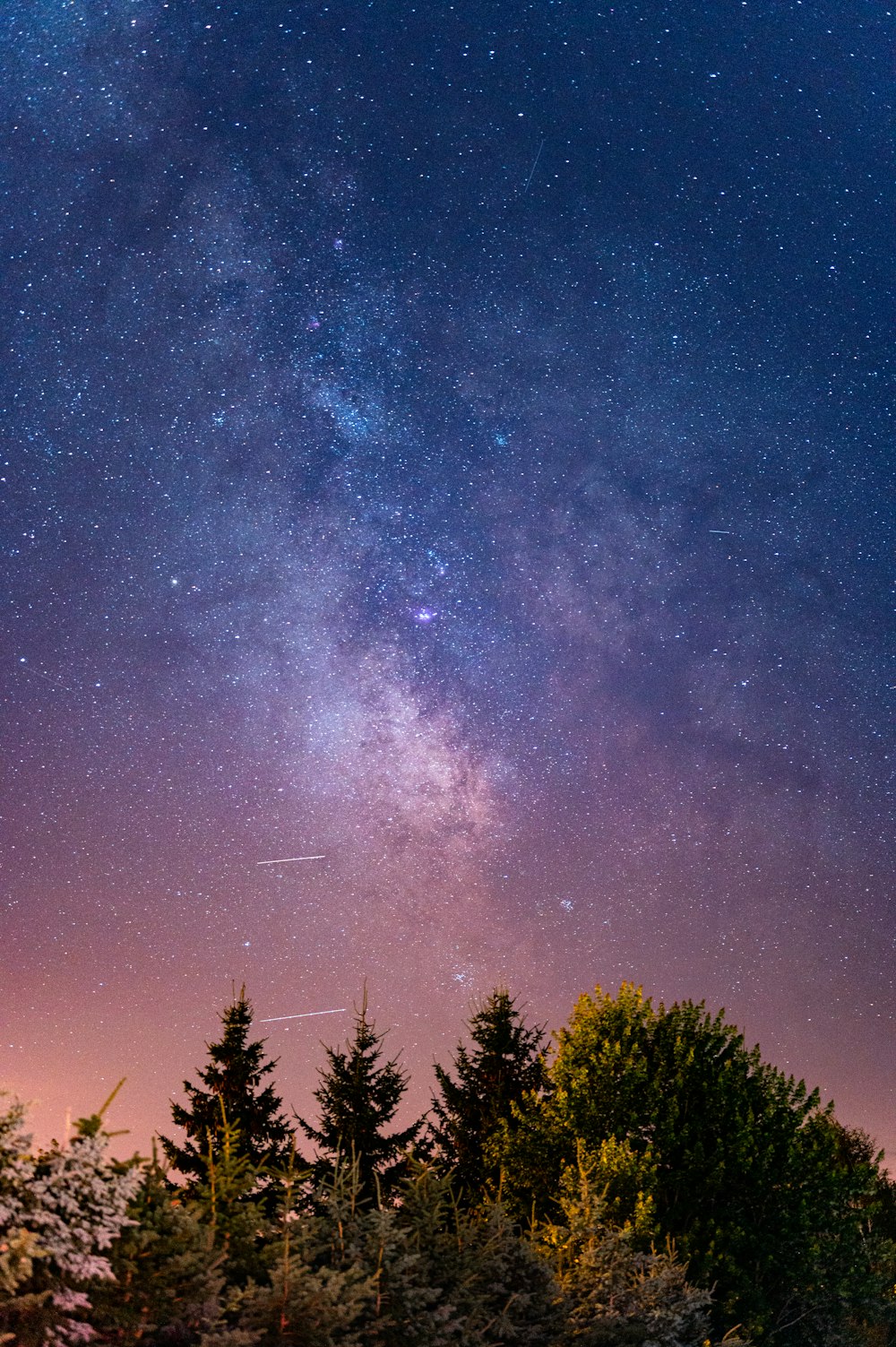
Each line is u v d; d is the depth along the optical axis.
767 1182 16.83
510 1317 8.77
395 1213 8.30
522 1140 18.28
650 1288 10.34
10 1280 4.93
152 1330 5.67
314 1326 6.35
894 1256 18.31
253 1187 7.48
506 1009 26.20
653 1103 17.73
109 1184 5.73
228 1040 25.28
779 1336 16.14
